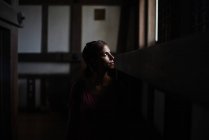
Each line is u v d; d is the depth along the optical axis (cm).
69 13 714
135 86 139
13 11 304
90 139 150
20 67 724
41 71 724
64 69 724
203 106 40
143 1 486
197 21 180
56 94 707
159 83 57
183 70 46
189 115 226
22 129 515
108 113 148
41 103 710
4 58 309
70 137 159
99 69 154
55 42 716
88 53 155
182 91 46
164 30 242
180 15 196
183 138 228
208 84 39
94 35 712
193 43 42
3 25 281
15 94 334
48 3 711
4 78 311
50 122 574
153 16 421
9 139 316
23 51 716
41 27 714
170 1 214
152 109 416
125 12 696
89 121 151
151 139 348
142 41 486
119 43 700
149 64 64
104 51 153
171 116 230
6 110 313
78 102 157
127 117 148
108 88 150
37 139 453
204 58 39
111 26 710
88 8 712
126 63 94
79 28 710
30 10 714
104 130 150
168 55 52
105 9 709
